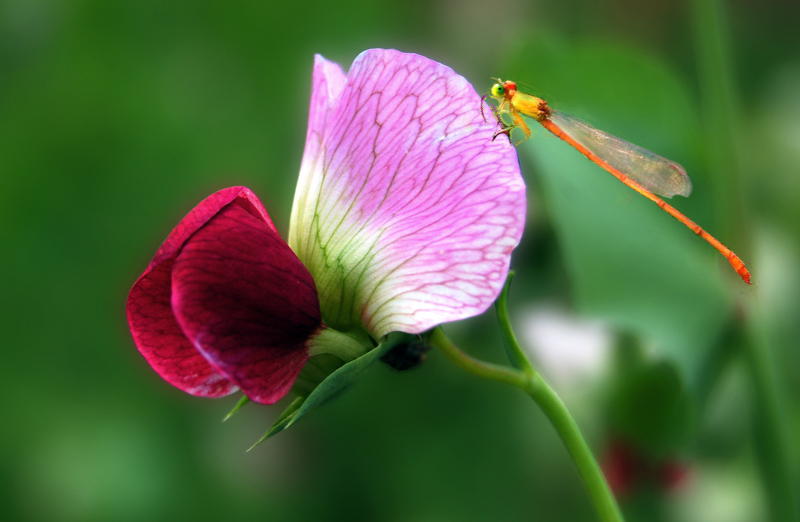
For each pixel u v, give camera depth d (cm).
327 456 32
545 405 23
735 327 25
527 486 30
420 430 31
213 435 34
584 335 26
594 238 25
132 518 33
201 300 22
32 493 34
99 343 36
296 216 23
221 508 33
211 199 23
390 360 23
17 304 36
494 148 22
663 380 26
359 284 23
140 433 34
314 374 23
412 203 23
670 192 25
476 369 23
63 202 37
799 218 30
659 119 26
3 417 34
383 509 31
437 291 22
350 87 23
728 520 27
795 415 28
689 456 27
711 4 26
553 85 27
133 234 37
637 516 27
